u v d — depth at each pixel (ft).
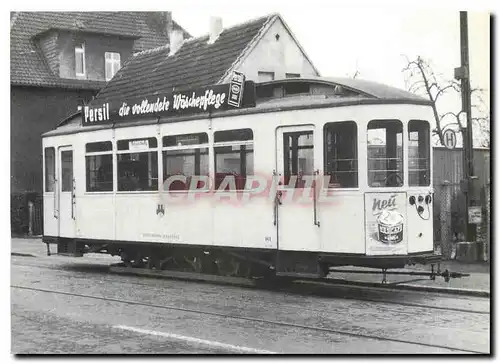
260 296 40.68
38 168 82.48
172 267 51.42
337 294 40.96
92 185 54.60
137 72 78.43
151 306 37.96
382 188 38.09
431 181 39.63
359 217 38.06
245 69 67.87
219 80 65.77
